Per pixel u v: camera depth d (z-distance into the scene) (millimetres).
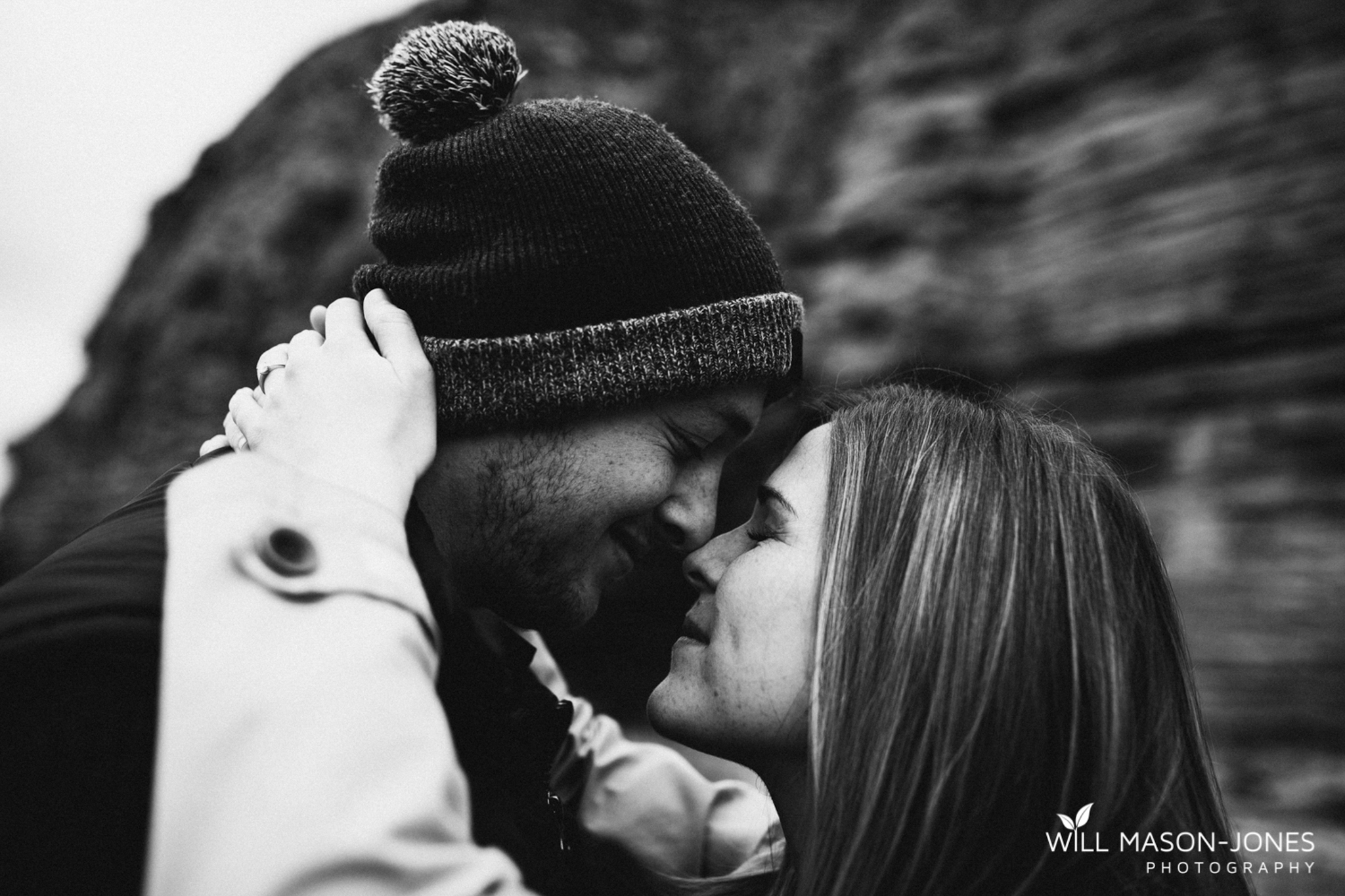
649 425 1186
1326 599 4242
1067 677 1242
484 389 1100
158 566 821
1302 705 4145
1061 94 6316
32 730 745
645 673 5602
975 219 6355
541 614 1223
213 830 635
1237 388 4910
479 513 1158
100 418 7426
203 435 6605
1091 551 1312
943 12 7387
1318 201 4855
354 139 7465
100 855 726
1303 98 5090
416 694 741
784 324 1246
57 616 782
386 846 629
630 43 8336
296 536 797
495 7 7801
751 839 1692
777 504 1387
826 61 8086
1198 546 4711
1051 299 5723
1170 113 5598
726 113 8219
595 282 1126
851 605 1248
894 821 1153
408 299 1141
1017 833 1174
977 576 1244
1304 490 4543
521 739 1177
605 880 1462
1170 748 1312
